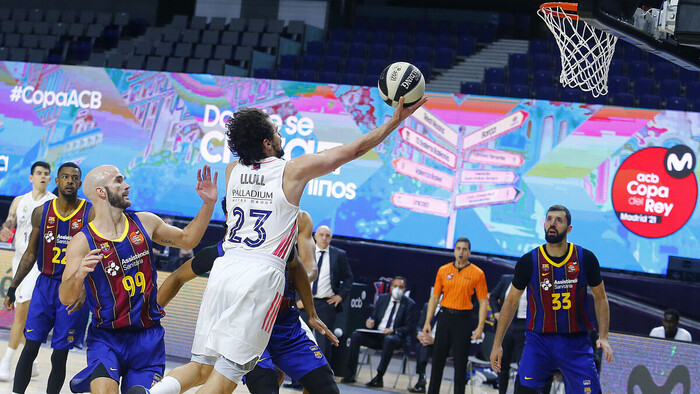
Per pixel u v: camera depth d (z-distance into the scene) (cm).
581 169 1081
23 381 504
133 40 1580
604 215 1073
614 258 1067
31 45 1583
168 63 1423
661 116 1066
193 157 1180
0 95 1242
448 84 1416
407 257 1102
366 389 793
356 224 1127
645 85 1315
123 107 1208
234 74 1394
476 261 1092
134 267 373
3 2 1794
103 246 367
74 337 490
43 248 509
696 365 672
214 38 1516
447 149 1114
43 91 1234
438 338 731
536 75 1353
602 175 1077
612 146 1076
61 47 1589
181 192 1180
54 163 1221
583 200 1079
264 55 1462
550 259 480
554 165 1088
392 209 1120
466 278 727
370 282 1102
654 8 592
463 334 726
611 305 1048
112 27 1641
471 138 1110
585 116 1086
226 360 331
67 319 486
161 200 1185
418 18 1684
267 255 340
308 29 1579
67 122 1222
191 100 1189
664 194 1057
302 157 349
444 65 1464
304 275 417
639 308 1041
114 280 367
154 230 390
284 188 344
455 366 729
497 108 1107
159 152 1191
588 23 545
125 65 1466
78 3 1769
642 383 682
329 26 1648
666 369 679
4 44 1595
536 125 1095
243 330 331
